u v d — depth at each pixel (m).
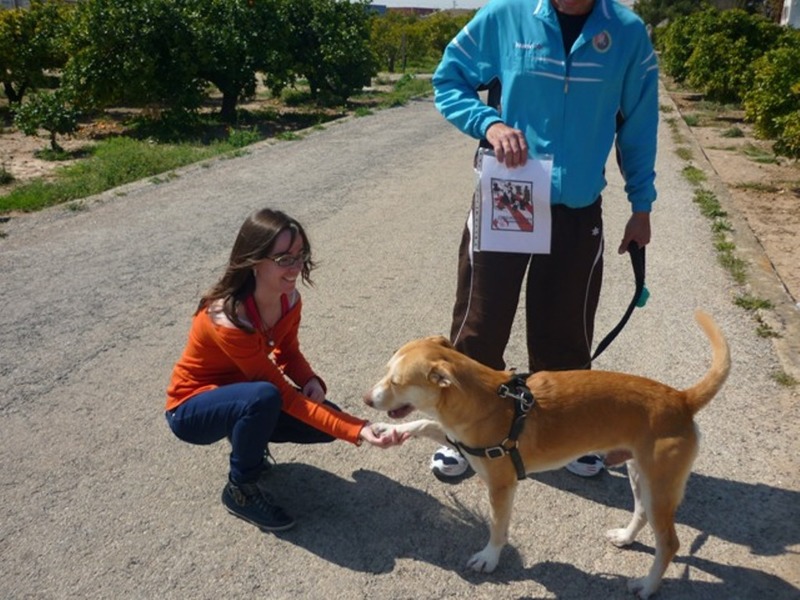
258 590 2.92
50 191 9.46
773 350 4.82
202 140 15.35
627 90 3.25
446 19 41.84
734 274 6.26
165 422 4.11
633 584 2.93
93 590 2.91
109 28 15.16
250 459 3.18
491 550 3.03
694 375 4.55
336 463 3.80
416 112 18.17
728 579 2.98
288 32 18.41
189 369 3.32
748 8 43.78
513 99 3.22
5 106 18.81
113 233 7.68
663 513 2.82
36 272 6.49
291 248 3.08
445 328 5.31
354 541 3.22
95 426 4.06
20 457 3.77
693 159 11.21
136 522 3.30
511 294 3.44
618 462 3.11
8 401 4.31
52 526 3.27
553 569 3.06
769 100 11.03
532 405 2.91
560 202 3.26
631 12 3.18
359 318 5.48
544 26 3.10
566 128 3.17
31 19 17.52
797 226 8.16
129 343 5.08
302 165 11.22
